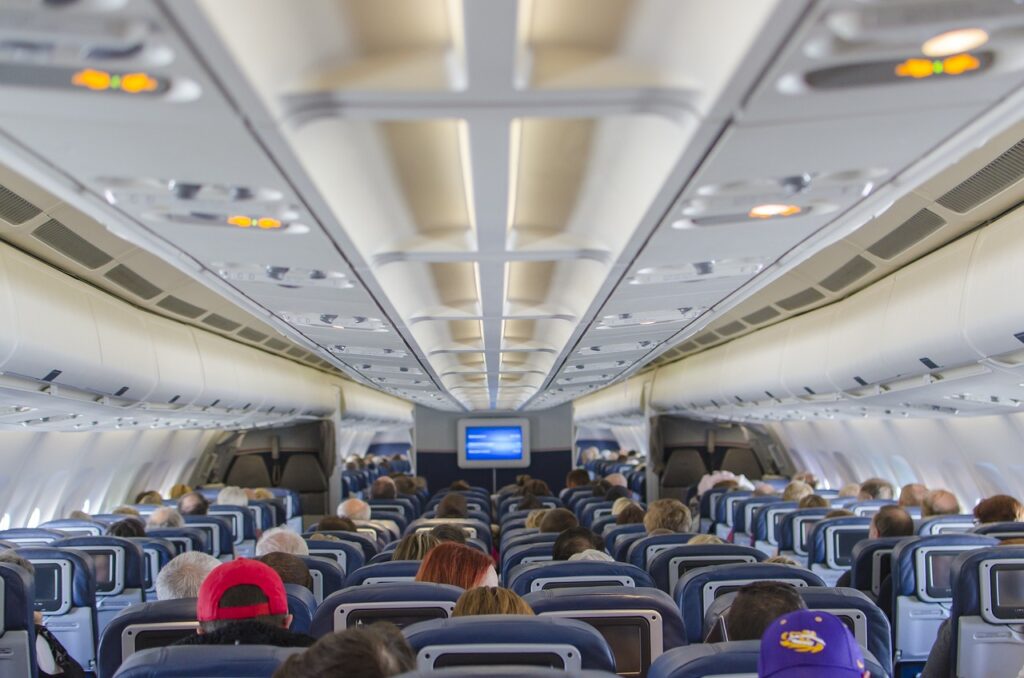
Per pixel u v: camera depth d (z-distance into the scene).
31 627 5.05
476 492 18.70
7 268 6.27
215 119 2.53
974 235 6.45
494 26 2.08
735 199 3.43
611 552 8.77
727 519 14.03
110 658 4.46
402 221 4.26
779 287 9.62
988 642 5.21
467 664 3.27
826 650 2.45
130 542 7.99
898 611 6.52
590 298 5.73
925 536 6.49
